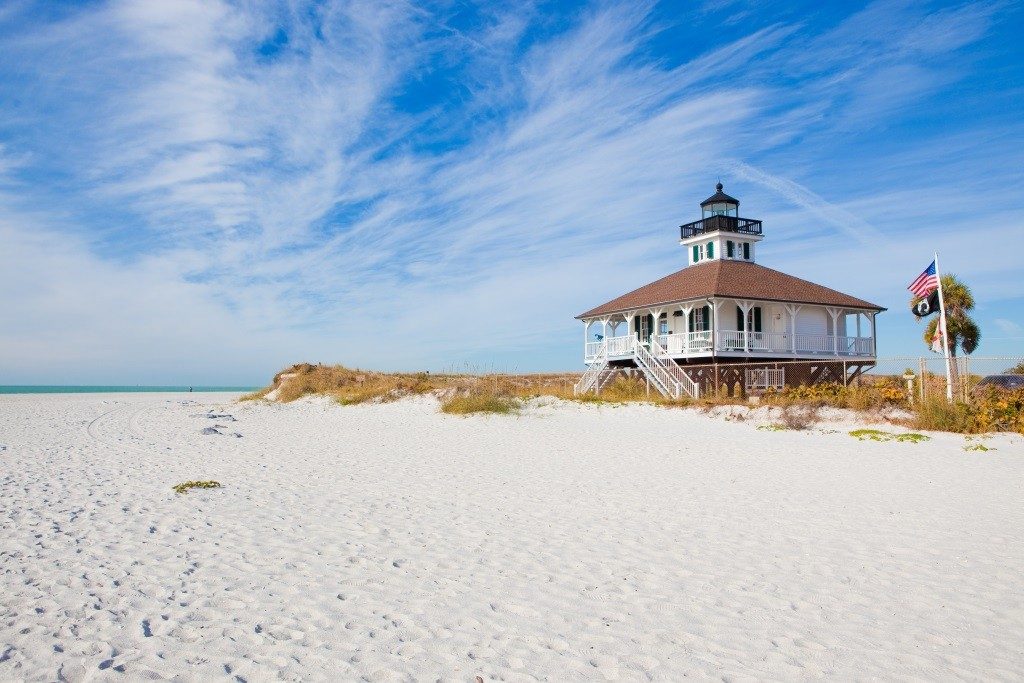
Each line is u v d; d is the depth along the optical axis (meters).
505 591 6.31
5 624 5.42
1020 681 4.62
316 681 4.50
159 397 53.88
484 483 11.66
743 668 4.80
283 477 12.15
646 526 8.69
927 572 6.84
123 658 4.82
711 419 21.16
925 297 20.69
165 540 7.83
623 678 4.62
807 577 6.73
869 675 4.71
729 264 33.75
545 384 34.38
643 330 35.81
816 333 33.03
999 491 10.52
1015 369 22.91
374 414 26.72
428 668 4.72
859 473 12.25
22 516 8.87
